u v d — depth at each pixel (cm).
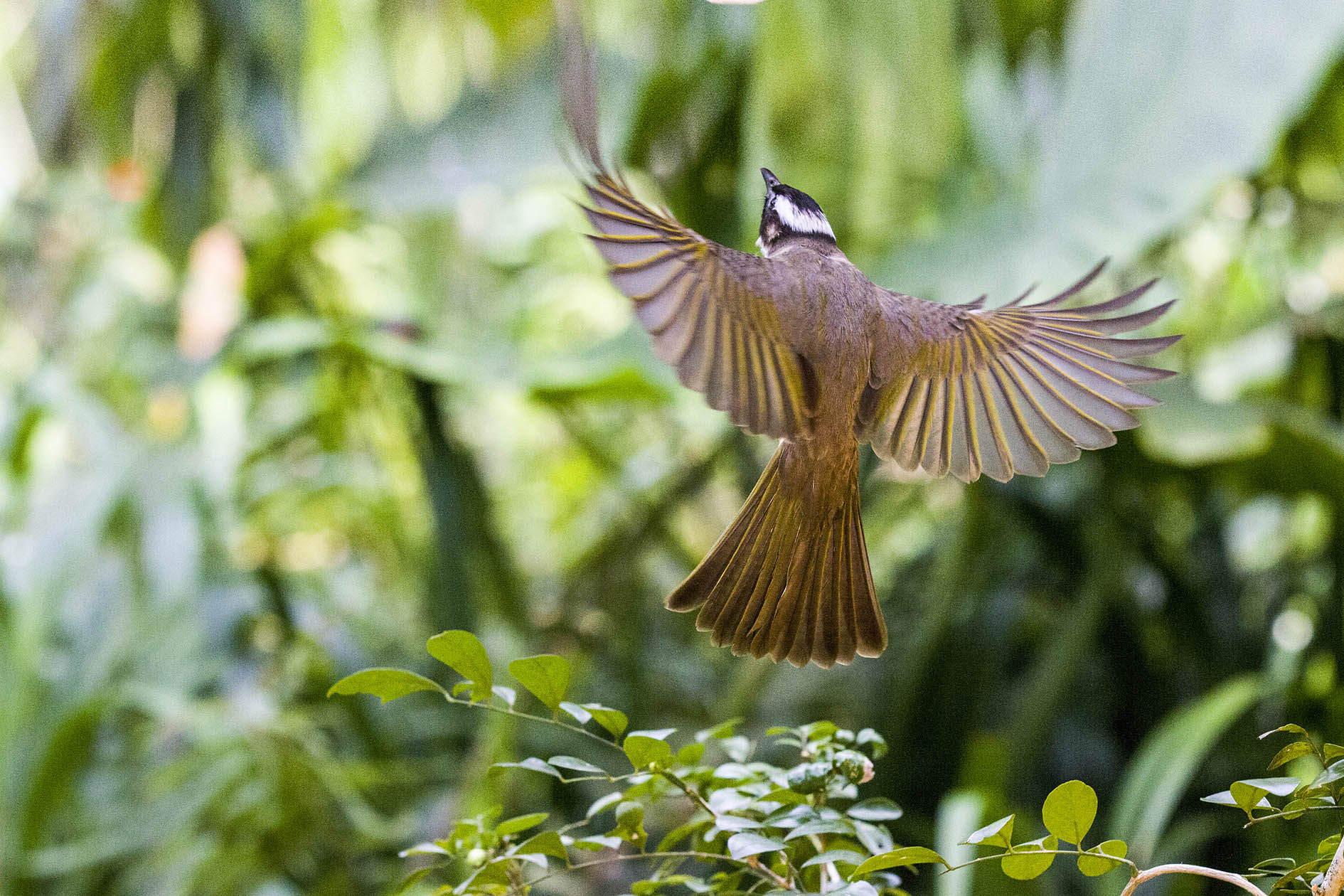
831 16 538
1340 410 571
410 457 703
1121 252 434
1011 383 333
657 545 644
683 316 322
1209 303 652
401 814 549
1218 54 445
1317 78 434
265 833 505
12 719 490
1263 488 500
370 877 546
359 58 754
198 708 510
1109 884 407
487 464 791
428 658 597
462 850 332
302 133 711
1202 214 584
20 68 799
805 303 327
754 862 332
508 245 786
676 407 615
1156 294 582
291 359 668
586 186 320
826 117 549
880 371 332
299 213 683
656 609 708
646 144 604
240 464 639
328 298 698
